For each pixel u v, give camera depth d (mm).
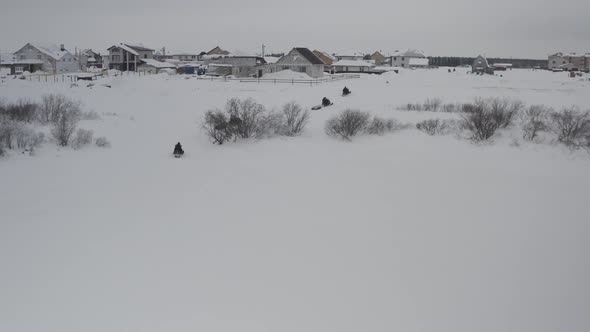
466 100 49500
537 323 12078
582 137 32688
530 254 16031
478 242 17031
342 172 26484
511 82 73375
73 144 32219
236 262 15305
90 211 19859
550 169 27422
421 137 34500
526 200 21844
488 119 34562
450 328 11898
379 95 53625
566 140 32500
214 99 52188
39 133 33062
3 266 14648
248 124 35094
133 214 19578
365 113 38406
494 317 12344
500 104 39688
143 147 33094
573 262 15414
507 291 13586
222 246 16531
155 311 12461
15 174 25375
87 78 74125
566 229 18297
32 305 12570
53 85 61406
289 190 23156
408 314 12477
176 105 49625
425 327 11938
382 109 44469
